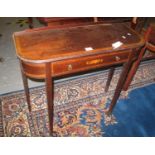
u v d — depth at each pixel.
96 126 1.80
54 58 1.18
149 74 2.51
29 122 1.76
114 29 1.63
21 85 2.14
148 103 2.10
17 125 1.73
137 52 1.54
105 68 2.46
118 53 1.41
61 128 1.75
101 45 1.38
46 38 1.39
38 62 1.14
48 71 1.22
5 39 2.92
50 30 1.50
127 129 1.81
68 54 1.24
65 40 1.39
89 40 1.43
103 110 1.95
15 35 1.39
